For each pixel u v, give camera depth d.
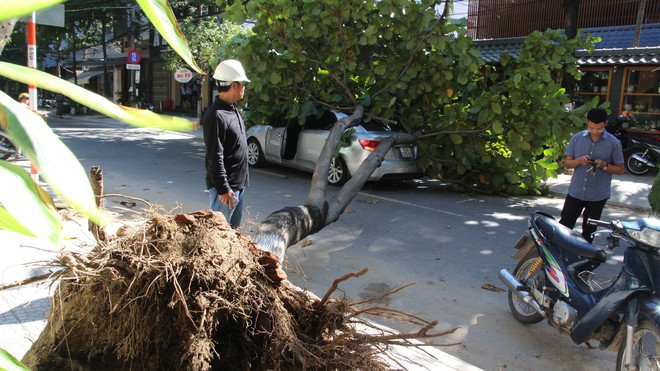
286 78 8.28
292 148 11.22
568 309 4.02
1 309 3.82
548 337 4.45
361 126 10.02
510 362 4.01
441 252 6.45
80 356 2.12
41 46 33.88
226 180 4.26
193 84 30.67
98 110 0.78
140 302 2.04
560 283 4.17
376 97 8.39
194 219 2.25
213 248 2.18
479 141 8.74
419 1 7.54
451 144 9.10
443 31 7.36
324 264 5.92
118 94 33.62
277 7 7.36
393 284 5.40
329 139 6.47
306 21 7.45
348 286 5.30
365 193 9.86
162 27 0.84
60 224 0.71
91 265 2.09
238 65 4.29
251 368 2.25
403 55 7.99
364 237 6.98
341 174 10.04
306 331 2.38
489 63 15.36
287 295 2.39
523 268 4.84
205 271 2.09
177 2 22.70
